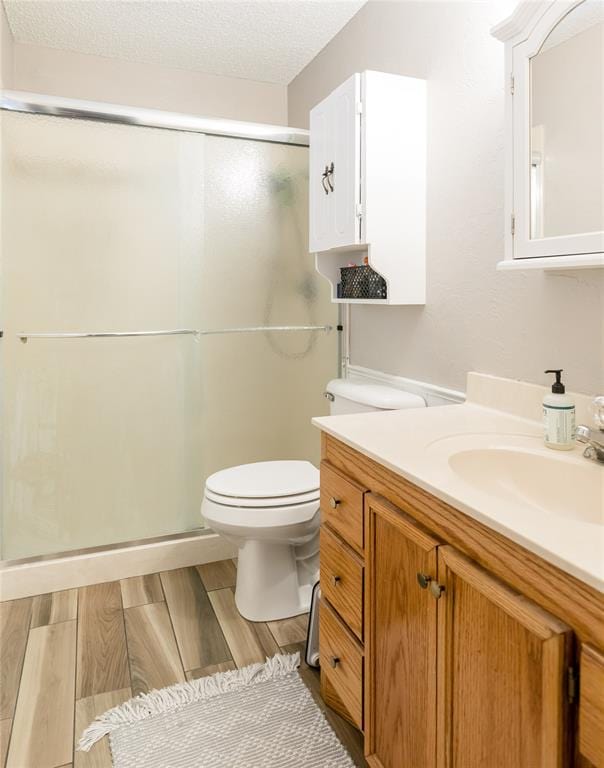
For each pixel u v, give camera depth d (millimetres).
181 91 2982
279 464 2232
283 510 1913
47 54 2729
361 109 1874
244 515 1907
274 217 2516
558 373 1279
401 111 1888
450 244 1830
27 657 1825
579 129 1215
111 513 2338
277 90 3182
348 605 1403
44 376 2193
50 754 1440
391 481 1201
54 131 2141
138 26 2516
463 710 982
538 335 1507
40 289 2160
